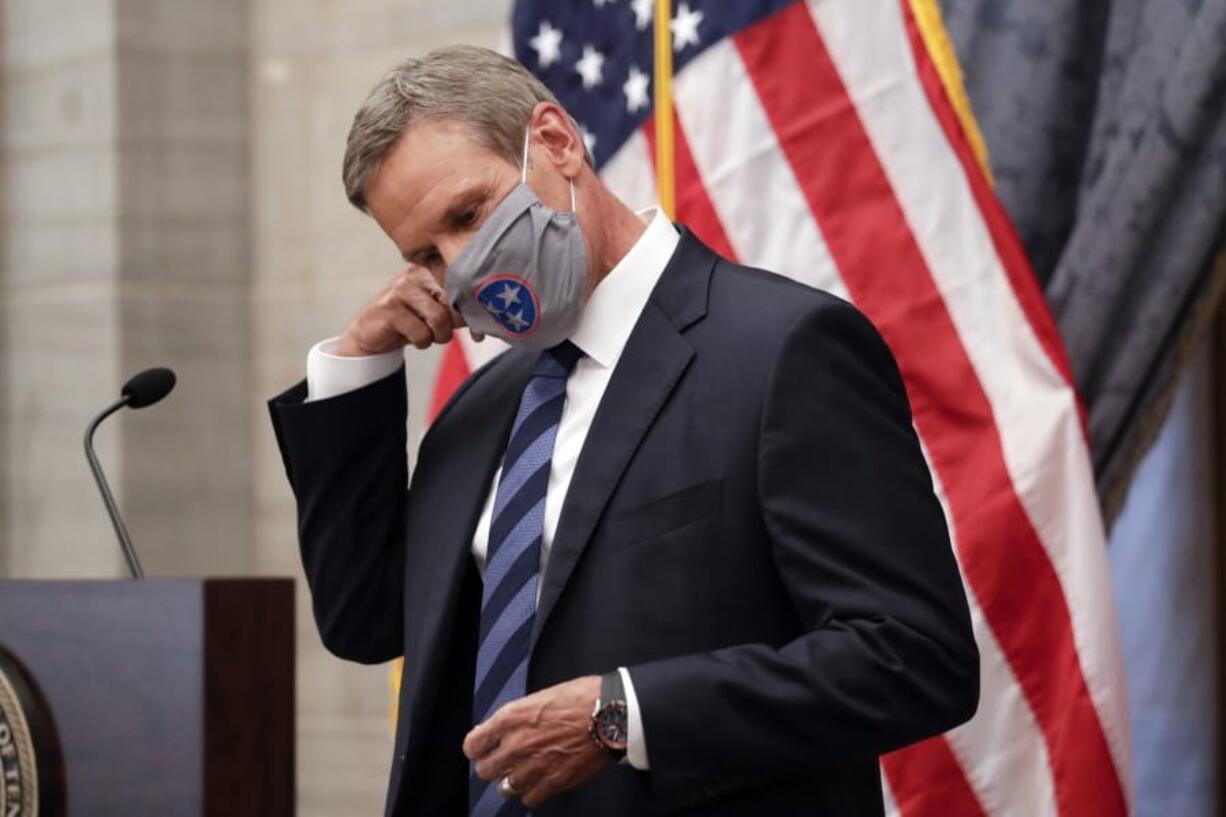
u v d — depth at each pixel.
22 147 18.97
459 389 9.03
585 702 6.91
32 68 18.92
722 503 7.31
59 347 18.58
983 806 11.87
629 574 7.36
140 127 18.34
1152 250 13.64
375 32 17.95
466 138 7.74
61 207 18.62
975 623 11.96
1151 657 15.28
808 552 7.07
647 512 7.41
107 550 18.08
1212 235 13.45
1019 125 14.36
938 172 12.84
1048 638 11.95
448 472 8.48
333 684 17.80
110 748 7.64
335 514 8.73
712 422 7.43
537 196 7.77
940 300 12.65
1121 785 11.72
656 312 7.84
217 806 7.43
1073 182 14.27
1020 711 11.88
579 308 7.82
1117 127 13.76
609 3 14.04
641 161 13.79
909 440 7.53
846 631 6.94
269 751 7.62
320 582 8.77
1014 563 12.01
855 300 12.87
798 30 13.32
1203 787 15.09
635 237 8.15
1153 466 15.30
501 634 7.68
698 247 8.14
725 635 7.26
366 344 8.73
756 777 6.98
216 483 18.41
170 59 18.47
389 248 17.88
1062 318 13.89
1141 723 15.29
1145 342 13.65
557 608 7.48
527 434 8.03
